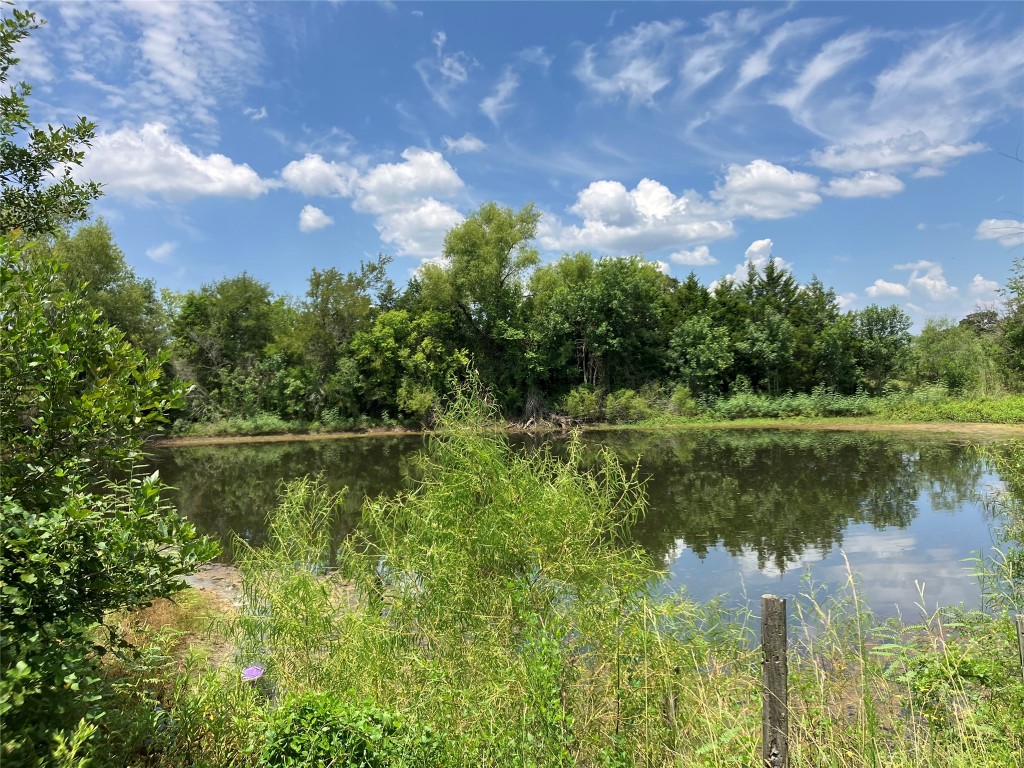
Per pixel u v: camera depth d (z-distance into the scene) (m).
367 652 4.93
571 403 38.81
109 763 3.26
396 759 3.52
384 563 6.08
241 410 39.84
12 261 3.18
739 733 3.92
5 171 4.95
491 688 4.05
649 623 4.59
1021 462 8.73
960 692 4.17
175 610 7.59
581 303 40.69
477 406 6.01
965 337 44.91
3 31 4.74
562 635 4.17
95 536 3.11
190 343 41.91
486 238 41.31
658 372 43.00
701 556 10.56
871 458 22.28
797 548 10.99
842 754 3.93
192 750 3.83
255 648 5.57
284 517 6.12
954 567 9.70
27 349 3.12
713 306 47.25
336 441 35.09
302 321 41.03
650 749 3.83
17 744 2.49
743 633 6.28
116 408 3.24
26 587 2.91
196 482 21.17
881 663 5.32
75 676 2.96
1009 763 3.57
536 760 3.42
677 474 19.55
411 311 43.25
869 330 43.91
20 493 3.15
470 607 5.14
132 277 35.72
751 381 43.22
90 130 5.19
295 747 3.59
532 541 5.09
